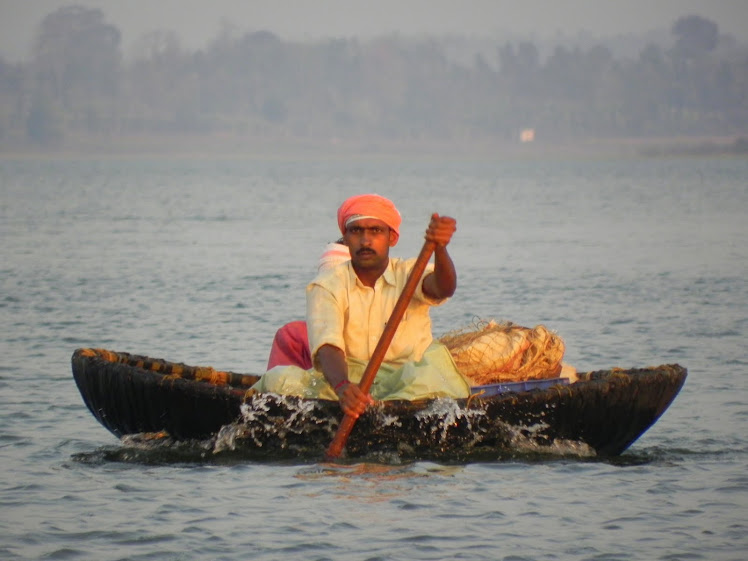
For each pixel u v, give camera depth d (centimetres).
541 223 11706
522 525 2125
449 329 4744
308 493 2286
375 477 2394
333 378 2447
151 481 2378
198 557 1966
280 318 4953
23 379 3484
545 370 2741
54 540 2041
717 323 4731
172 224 11662
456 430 2523
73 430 2866
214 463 2512
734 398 3256
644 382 2608
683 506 2244
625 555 1983
